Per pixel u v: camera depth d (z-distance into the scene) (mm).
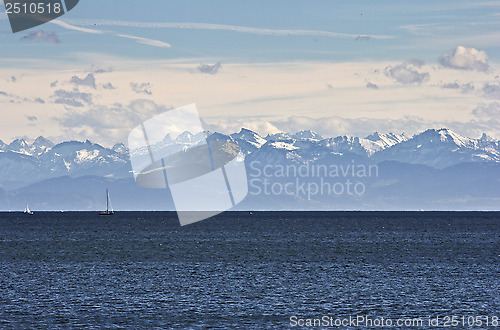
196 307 91312
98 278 119688
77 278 119688
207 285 110750
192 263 146250
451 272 129875
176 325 80562
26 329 78250
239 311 88812
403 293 103062
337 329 79062
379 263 147125
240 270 132500
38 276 122750
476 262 150125
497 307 92000
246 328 79250
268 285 110938
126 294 101375
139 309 89812
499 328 80000
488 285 111375
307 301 96125
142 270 132375
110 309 89625
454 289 106875
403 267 138875
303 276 122938
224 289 106500
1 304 92688
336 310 89812
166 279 118438
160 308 90562
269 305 93062
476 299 97812
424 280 117688
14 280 116688
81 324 80750
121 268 136000
